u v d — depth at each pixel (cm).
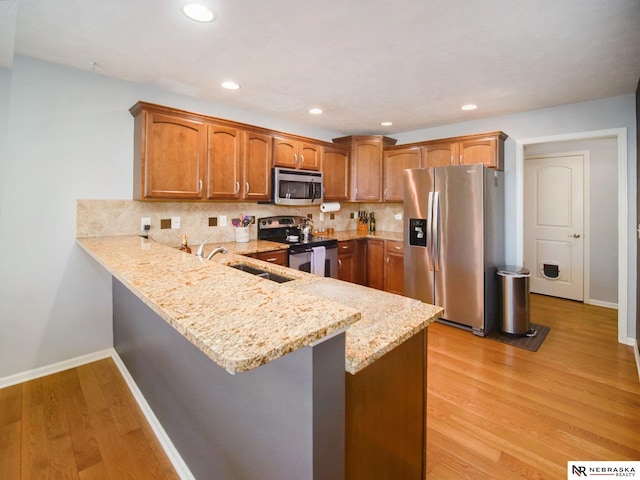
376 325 120
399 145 421
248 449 108
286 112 352
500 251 355
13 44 186
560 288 451
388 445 117
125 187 272
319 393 79
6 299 229
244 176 318
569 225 440
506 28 186
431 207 343
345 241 413
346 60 227
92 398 220
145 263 156
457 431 186
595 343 302
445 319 350
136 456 172
